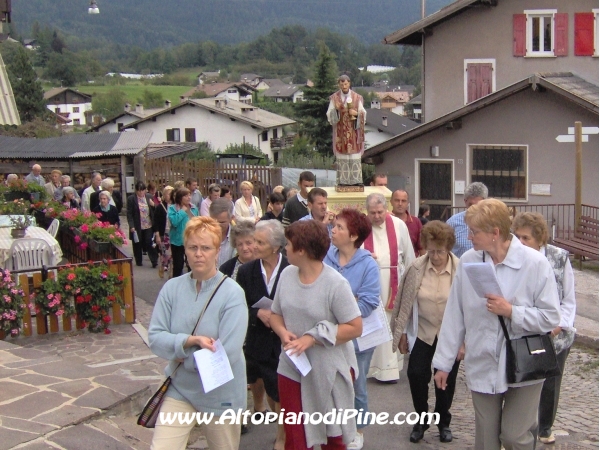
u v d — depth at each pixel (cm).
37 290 1030
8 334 1005
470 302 499
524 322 479
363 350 607
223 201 792
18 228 1223
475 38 2544
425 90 2612
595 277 1467
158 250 1488
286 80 18800
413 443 656
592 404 746
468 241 836
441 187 2284
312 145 6197
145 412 499
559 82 2139
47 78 15788
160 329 489
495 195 2214
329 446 535
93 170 2833
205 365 468
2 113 1255
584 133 1881
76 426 584
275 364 622
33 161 2839
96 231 1222
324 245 512
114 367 830
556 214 2136
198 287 493
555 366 489
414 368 652
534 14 2483
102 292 1046
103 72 17575
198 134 7219
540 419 631
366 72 17462
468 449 639
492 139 2197
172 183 2473
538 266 486
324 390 514
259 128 7112
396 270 791
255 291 621
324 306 511
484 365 495
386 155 2322
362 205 1215
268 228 612
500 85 2539
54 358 752
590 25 2453
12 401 620
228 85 13125
